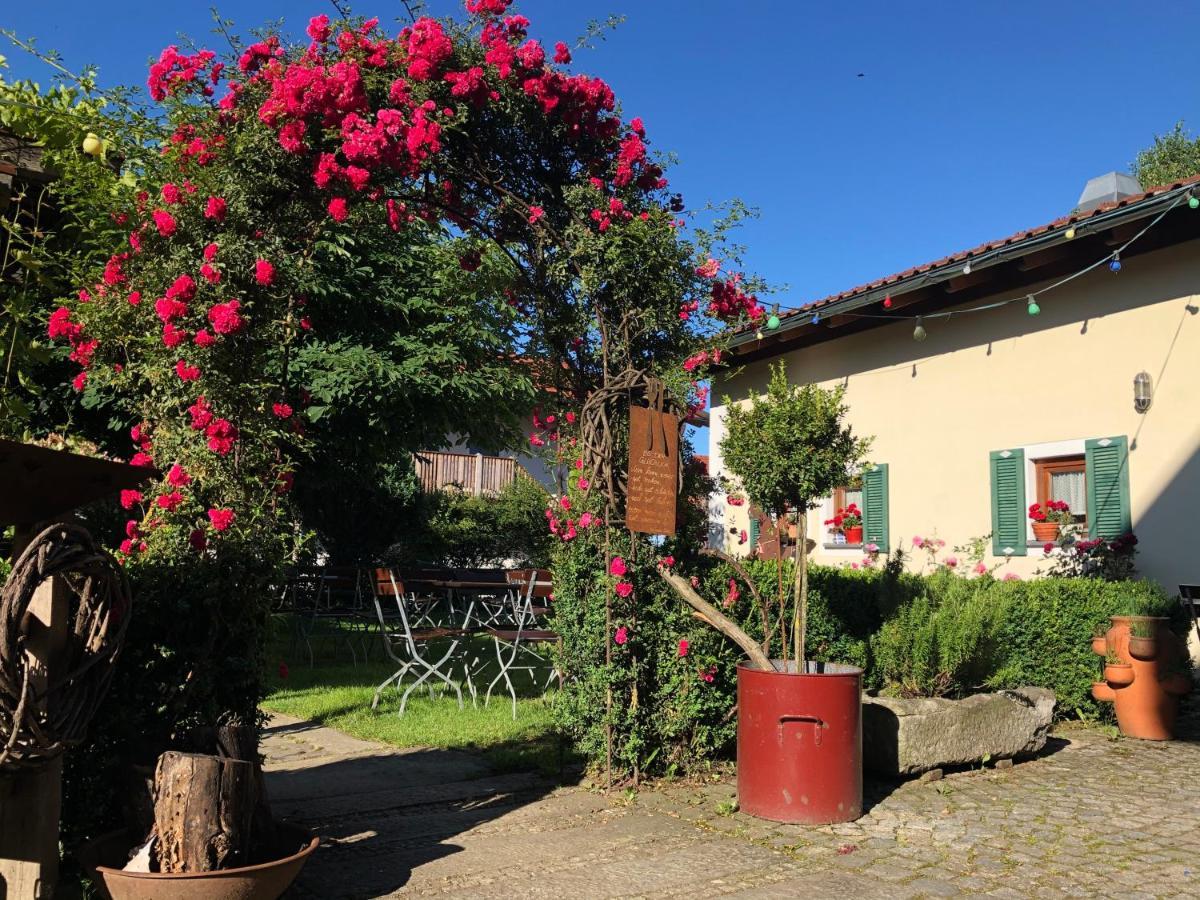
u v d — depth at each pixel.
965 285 9.40
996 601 7.13
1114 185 10.61
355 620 11.37
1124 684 7.01
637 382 5.31
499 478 23.86
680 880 3.95
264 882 3.11
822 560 11.88
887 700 5.76
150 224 4.25
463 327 12.37
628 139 5.32
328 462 13.48
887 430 11.12
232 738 3.52
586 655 5.46
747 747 4.94
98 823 3.54
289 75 4.17
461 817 4.82
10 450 3.03
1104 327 8.96
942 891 3.85
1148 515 8.48
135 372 4.46
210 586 3.77
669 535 5.49
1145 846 4.45
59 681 2.89
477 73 4.75
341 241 11.33
